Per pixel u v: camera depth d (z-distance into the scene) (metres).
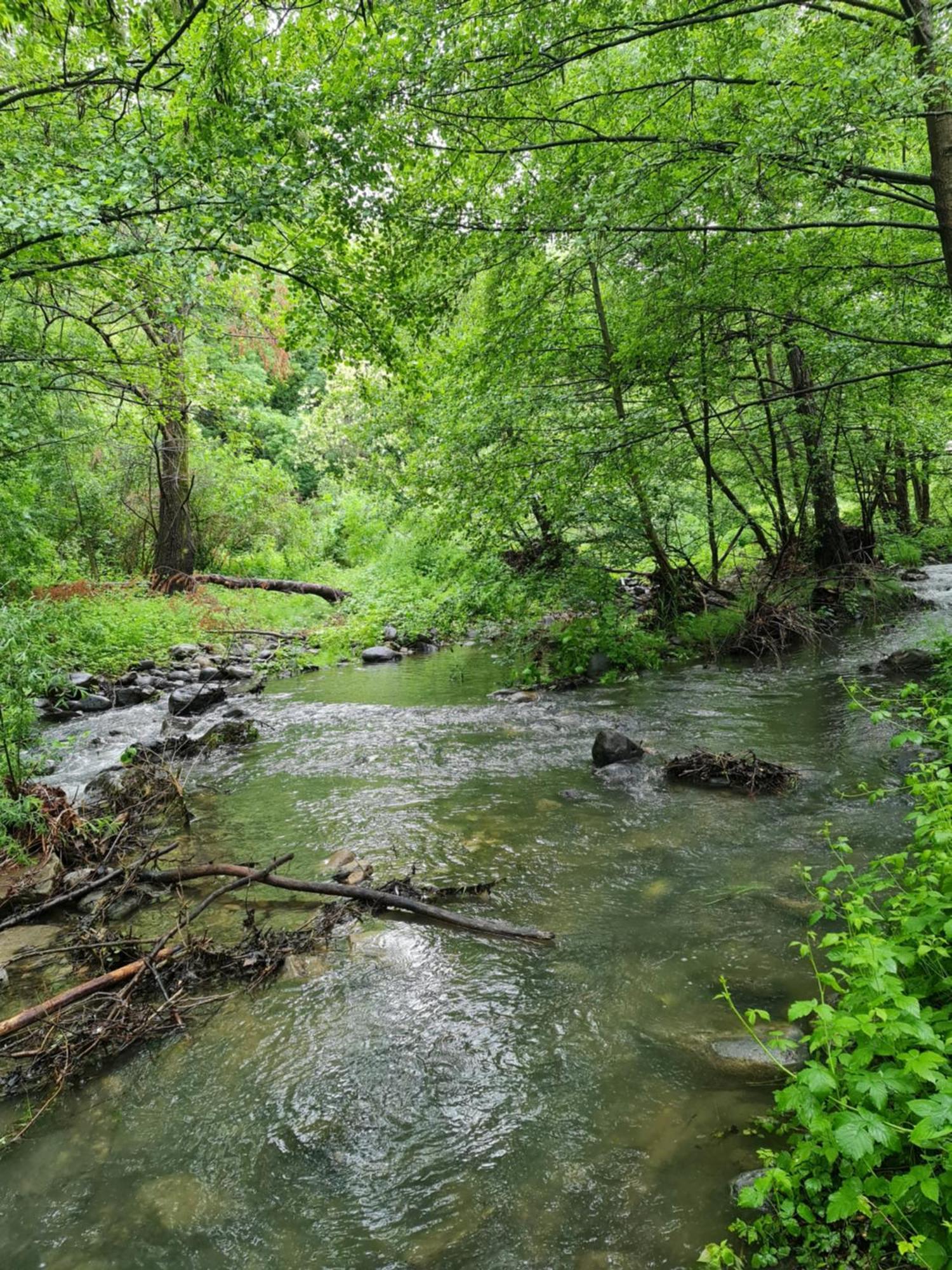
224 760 7.96
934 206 6.45
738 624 12.08
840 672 9.68
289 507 24.83
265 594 20.12
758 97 6.31
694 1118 2.68
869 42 6.24
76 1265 2.29
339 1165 2.62
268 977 3.85
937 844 3.05
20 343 10.43
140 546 20.98
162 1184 2.59
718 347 9.44
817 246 8.20
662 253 8.38
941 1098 1.80
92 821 5.78
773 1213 2.20
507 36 6.32
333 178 6.36
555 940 4.00
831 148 5.91
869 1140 1.79
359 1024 3.41
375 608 18.44
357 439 20.83
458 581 13.43
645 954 3.78
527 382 11.09
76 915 4.69
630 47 8.88
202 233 6.39
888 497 21.25
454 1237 2.30
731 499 13.77
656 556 12.24
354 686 11.88
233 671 12.85
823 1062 2.74
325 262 7.61
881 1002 2.18
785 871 4.51
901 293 9.10
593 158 7.91
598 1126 2.69
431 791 6.53
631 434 9.09
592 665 11.11
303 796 6.63
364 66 6.16
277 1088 3.03
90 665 12.52
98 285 9.58
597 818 5.65
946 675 6.48
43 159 6.93
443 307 8.76
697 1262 2.11
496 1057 3.12
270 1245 2.32
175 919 4.54
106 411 16.62
